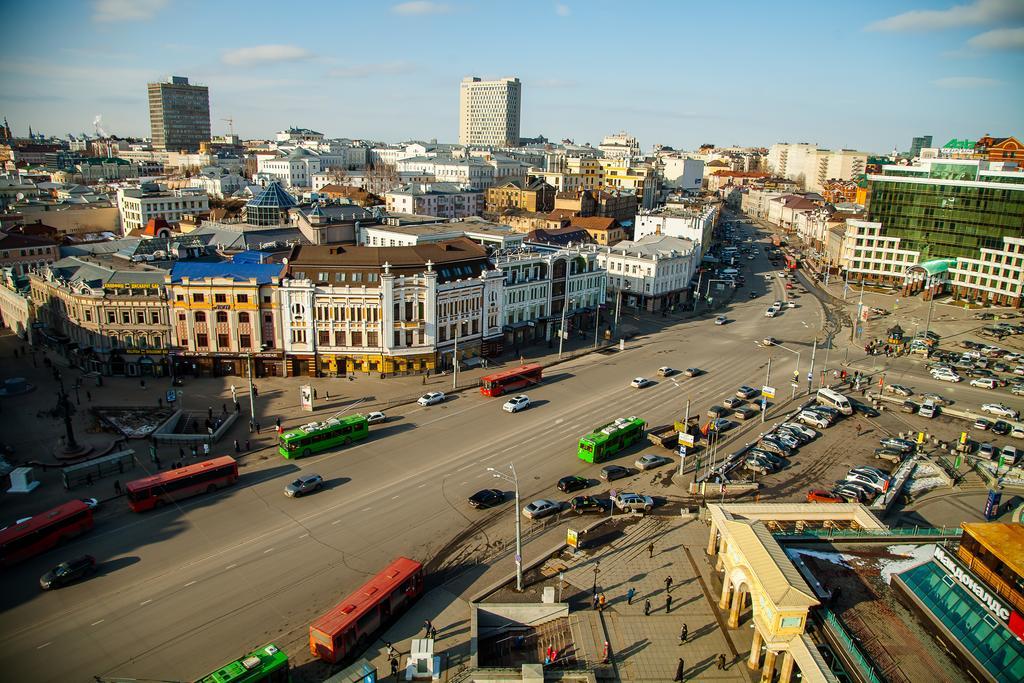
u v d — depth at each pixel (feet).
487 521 215.31
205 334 334.65
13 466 241.55
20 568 184.65
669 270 542.16
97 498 222.48
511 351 407.03
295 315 335.47
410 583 173.06
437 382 342.44
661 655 157.79
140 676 147.64
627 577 187.83
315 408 302.45
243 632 162.50
